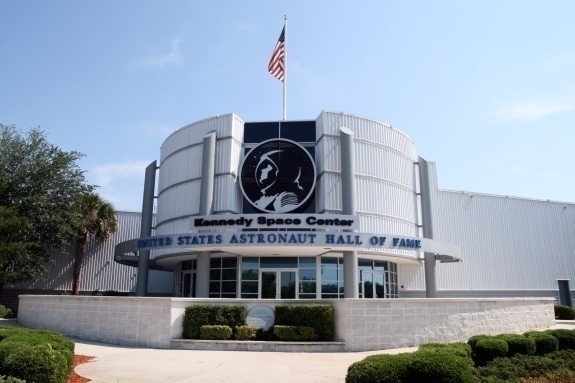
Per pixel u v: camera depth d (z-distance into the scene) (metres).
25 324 23.20
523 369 11.55
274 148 29.59
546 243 41.69
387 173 30.81
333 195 28.59
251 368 12.89
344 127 29.83
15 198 33.97
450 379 8.10
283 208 28.61
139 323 18.05
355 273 26.80
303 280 29.00
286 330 17.39
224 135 29.77
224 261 29.64
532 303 23.70
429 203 32.94
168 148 33.44
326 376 11.77
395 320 17.84
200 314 17.95
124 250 29.72
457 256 30.28
